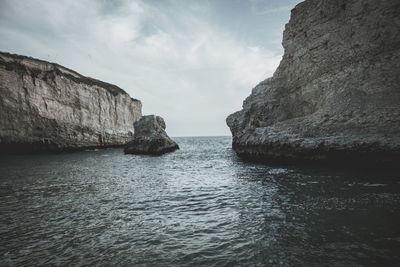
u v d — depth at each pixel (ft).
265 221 27.09
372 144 53.16
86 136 174.29
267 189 41.78
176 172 69.00
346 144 56.59
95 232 25.79
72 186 49.49
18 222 28.94
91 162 96.73
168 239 23.67
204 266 18.66
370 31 71.97
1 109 133.59
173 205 35.29
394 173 47.98
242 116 116.67
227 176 58.39
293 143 66.44
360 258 18.62
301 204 32.12
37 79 148.56
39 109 147.54
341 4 81.51
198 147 208.95
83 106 178.09
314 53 88.69
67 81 167.02
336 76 77.82
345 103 67.36
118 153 145.79
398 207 29.04
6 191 44.91
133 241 23.44
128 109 236.22
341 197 34.09
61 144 155.02
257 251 20.54
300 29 97.35
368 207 29.45
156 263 19.33
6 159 108.47
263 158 76.89
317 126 68.44
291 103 97.91
